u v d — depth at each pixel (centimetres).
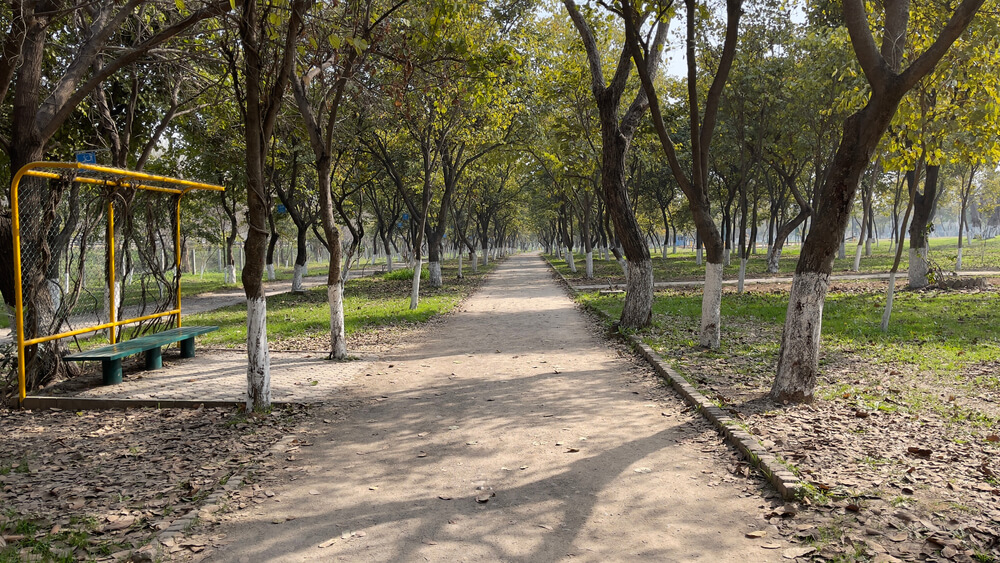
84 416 724
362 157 2358
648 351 998
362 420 687
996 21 905
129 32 1236
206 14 779
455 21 968
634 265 1264
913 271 1939
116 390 831
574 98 2077
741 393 727
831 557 355
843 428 580
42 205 839
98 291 1045
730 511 427
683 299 1850
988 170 4200
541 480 495
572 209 3512
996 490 427
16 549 382
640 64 971
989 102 886
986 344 979
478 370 944
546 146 2236
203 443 607
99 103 1186
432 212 3259
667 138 1007
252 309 720
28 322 843
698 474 496
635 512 430
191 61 1280
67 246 877
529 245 16112
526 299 2125
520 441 595
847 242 6306
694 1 942
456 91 1238
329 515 438
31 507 454
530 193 3947
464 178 2909
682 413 675
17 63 793
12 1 782
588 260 2936
